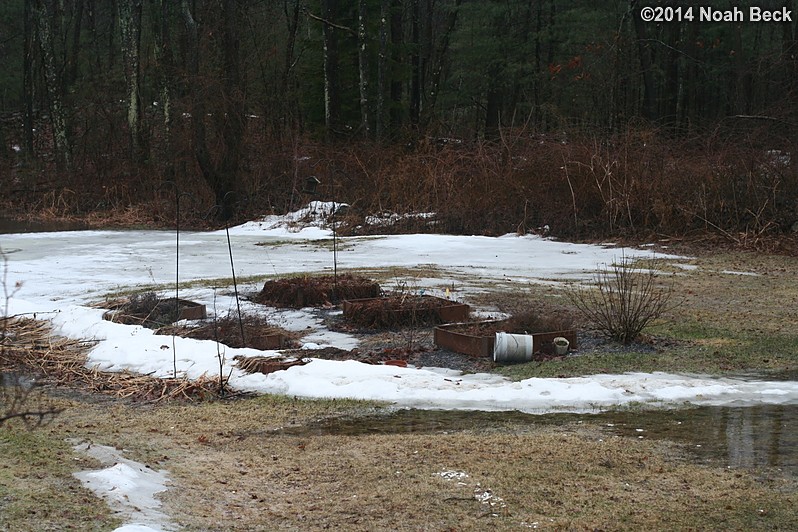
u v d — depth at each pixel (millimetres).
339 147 31875
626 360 9766
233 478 5992
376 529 5094
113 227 29031
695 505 5504
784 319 12102
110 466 5875
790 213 21531
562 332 10297
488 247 21672
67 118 41312
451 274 16594
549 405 8078
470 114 54406
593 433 7145
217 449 6738
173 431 7254
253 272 17172
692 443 6867
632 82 40062
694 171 22984
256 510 5379
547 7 44688
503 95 47875
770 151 23219
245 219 29406
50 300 13734
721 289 14812
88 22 52156
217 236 25625
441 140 33250
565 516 5309
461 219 25688
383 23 32969
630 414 7770
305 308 13055
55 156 37219
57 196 34250
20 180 36594
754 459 6461
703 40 41000
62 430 7016
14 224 30000
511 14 44750
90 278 16312
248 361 9383
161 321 11797
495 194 25516
